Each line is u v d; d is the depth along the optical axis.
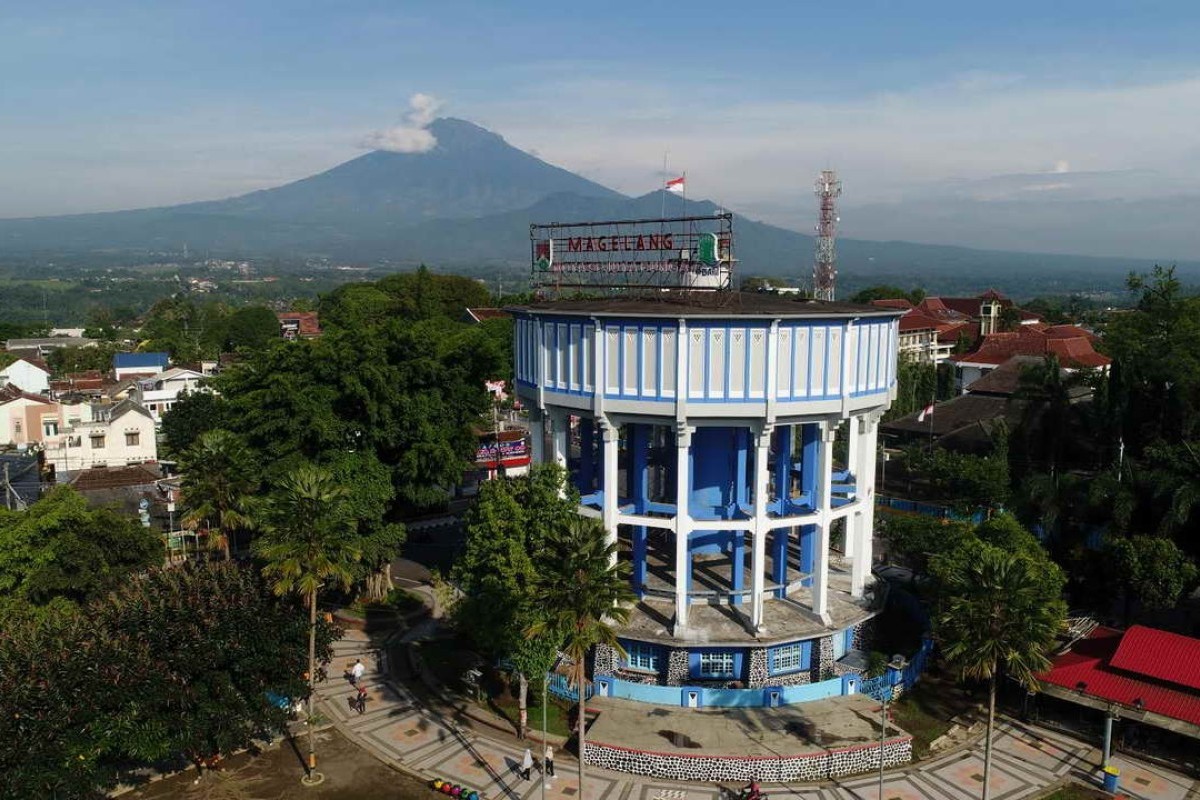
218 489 65.12
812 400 51.50
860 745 45.22
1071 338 155.12
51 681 37.84
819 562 54.16
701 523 52.12
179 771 46.00
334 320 186.00
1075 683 47.81
